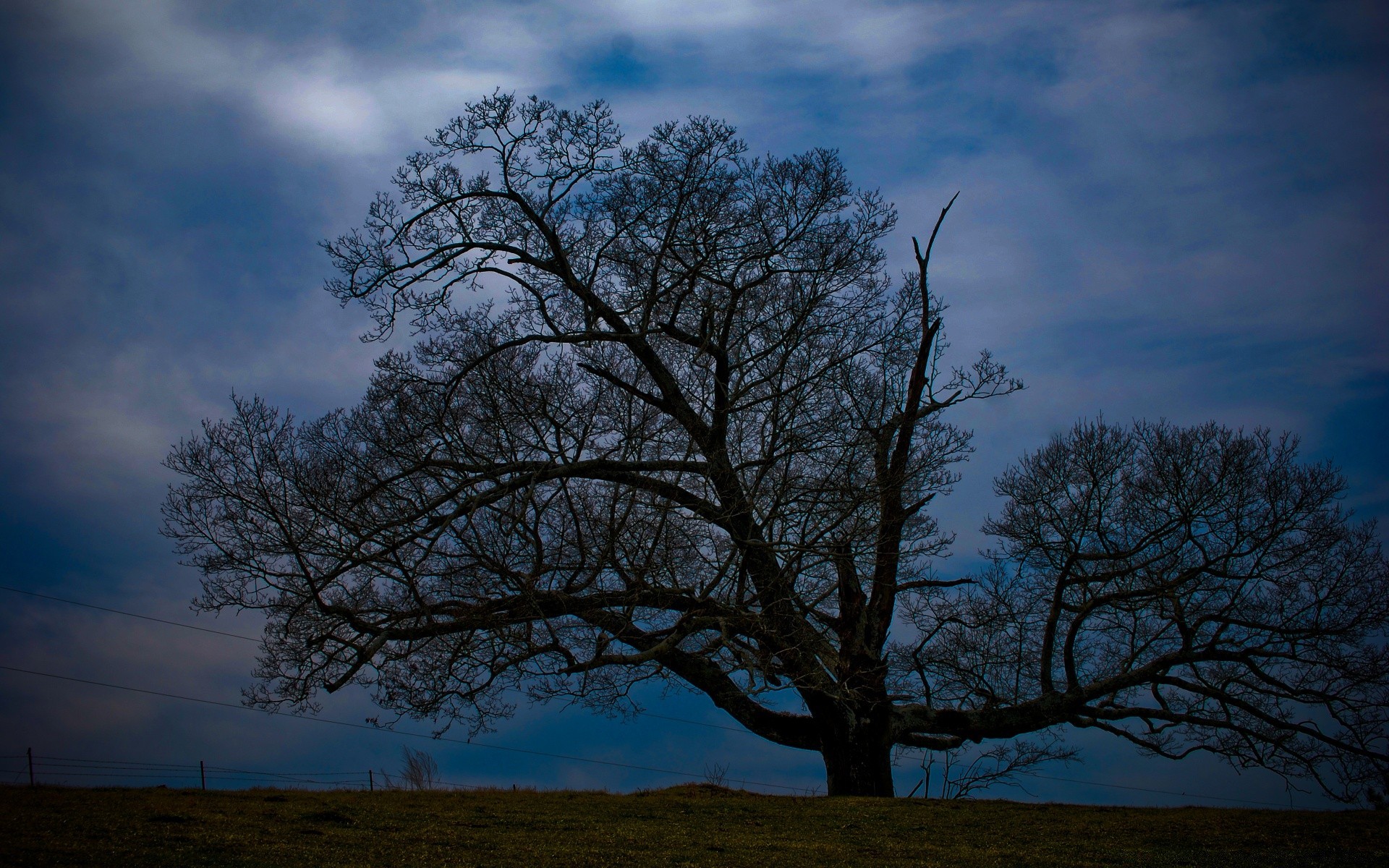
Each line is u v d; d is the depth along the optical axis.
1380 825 12.78
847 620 17.78
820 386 17.62
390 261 17.39
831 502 16.61
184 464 14.98
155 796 13.03
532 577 14.39
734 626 15.90
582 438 16.16
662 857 9.56
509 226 18.11
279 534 15.20
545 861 9.05
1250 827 12.69
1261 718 18.17
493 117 17.22
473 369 16.45
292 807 12.41
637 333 17.66
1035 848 10.95
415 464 16.00
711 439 17.95
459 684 14.94
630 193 17.52
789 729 18.31
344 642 14.65
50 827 9.37
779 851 10.32
